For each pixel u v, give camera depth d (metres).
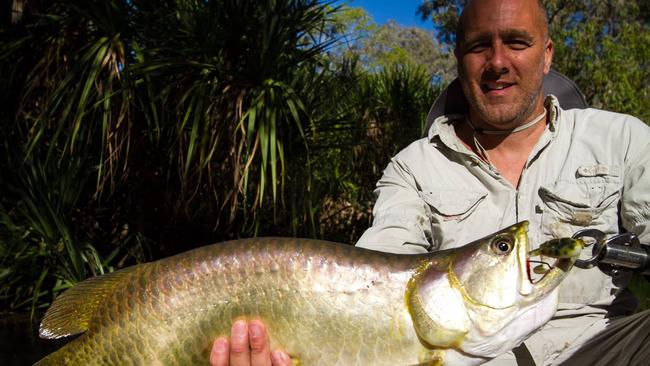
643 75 4.28
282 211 1.83
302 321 0.61
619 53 4.23
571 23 6.00
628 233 0.64
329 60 1.95
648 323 0.68
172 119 1.71
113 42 1.61
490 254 0.59
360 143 2.01
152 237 1.95
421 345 0.60
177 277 0.63
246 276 0.62
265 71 1.62
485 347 0.59
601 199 0.77
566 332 0.74
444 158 0.85
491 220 0.81
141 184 1.88
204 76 1.61
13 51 1.82
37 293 1.58
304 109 1.58
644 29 5.62
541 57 0.80
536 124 0.82
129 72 1.59
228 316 0.62
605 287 0.76
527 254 0.59
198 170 1.59
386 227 0.79
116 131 1.62
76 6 1.69
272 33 1.60
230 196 1.64
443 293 0.60
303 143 1.73
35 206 1.69
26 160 1.71
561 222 0.78
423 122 2.44
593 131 0.81
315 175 2.00
